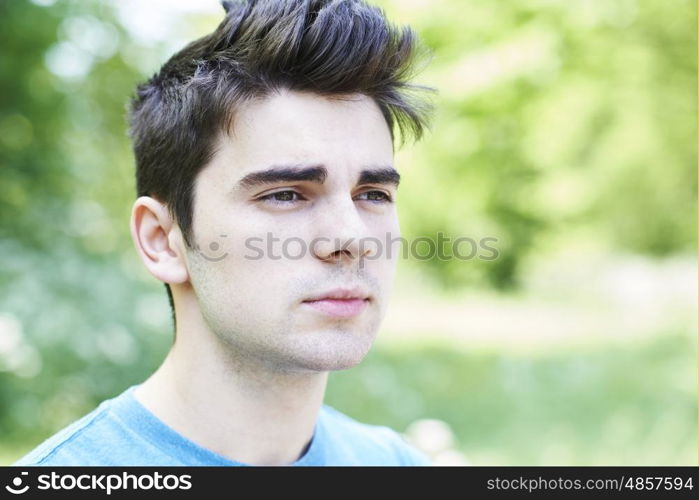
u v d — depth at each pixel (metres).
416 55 1.96
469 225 13.18
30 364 5.48
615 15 8.74
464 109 9.50
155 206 1.84
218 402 1.82
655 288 15.10
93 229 6.73
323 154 1.66
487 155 11.11
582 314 13.53
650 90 9.85
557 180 12.21
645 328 12.05
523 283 15.94
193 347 1.84
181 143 1.78
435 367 9.05
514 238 14.77
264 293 1.66
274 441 1.86
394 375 8.00
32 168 6.51
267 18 1.74
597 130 10.97
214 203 1.71
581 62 9.13
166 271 1.82
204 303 1.75
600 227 14.82
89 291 5.78
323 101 1.71
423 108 2.04
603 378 9.25
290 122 1.67
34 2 6.23
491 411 7.98
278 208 1.67
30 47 6.34
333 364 1.66
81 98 6.93
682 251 15.10
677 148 11.27
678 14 9.04
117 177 7.23
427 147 10.42
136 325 5.77
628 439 7.30
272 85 1.69
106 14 6.83
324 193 1.68
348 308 1.67
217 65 1.77
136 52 7.27
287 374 1.78
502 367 9.44
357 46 1.72
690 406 8.18
